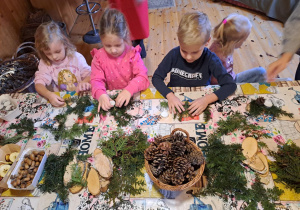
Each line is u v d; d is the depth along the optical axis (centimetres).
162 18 324
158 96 108
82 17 334
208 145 87
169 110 101
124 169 82
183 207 73
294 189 72
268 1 282
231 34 134
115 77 130
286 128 89
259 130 89
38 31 123
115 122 99
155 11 339
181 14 326
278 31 276
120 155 86
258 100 96
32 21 237
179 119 97
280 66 114
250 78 163
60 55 133
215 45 147
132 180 79
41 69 142
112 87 138
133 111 103
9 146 92
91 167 83
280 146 84
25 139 97
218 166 80
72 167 83
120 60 123
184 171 64
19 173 83
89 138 95
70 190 79
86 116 103
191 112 98
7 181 80
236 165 79
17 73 175
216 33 143
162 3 352
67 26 304
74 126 99
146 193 77
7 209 77
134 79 113
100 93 108
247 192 73
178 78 131
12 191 81
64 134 97
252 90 104
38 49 131
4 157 91
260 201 71
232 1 324
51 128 100
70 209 75
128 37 113
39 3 257
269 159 81
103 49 126
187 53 106
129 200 76
